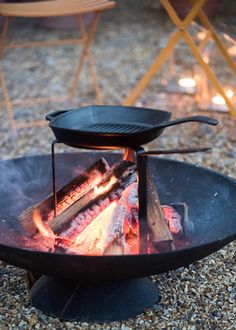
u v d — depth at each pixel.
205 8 4.44
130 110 1.96
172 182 2.27
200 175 2.21
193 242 2.00
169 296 2.05
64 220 1.91
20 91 4.43
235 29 3.88
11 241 2.00
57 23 5.94
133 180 1.94
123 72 4.87
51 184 2.29
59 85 4.56
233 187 2.07
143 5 7.03
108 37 5.86
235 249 2.39
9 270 2.21
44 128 3.78
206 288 2.11
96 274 1.71
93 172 2.04
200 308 1.99
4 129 3.74
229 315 1.96
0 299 2.03
